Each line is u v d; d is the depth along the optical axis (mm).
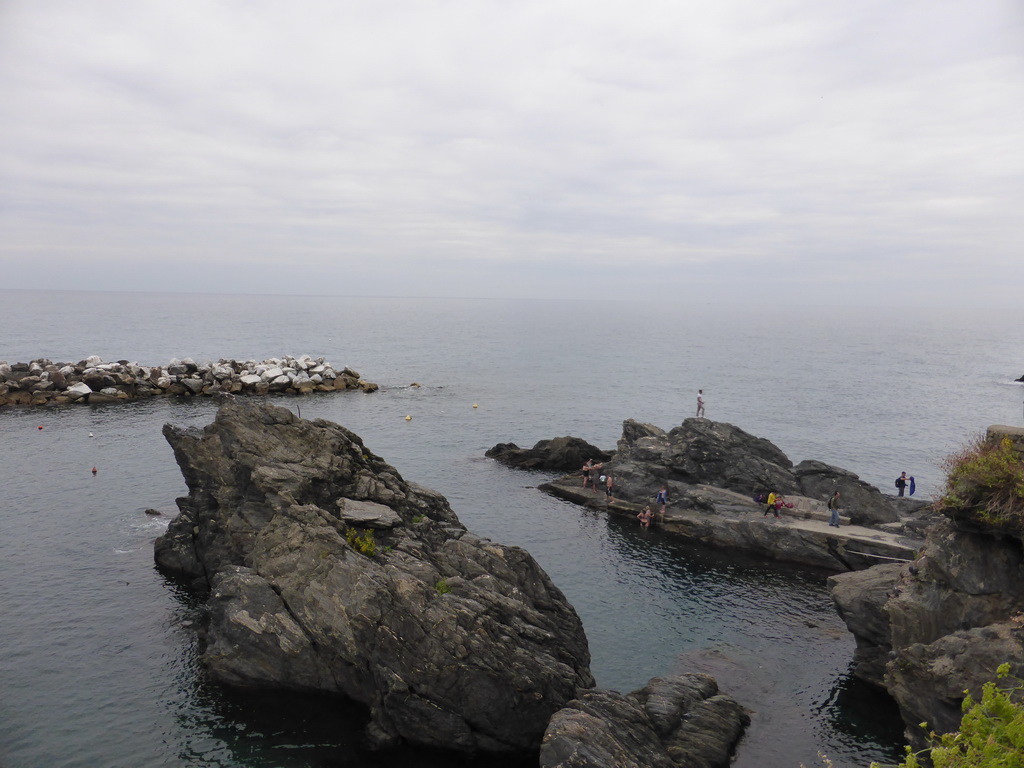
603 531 56531
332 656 31094
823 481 58250
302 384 114812
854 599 35031
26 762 27109
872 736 30578
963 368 199000
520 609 33375
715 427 63375
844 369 190250
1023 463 27234
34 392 96000
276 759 27938
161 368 110375
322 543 33094
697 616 42188
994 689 13000
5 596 40938
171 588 42500
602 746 24562
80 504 57000
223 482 41594
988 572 27953
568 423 103812
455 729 29016
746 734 30328
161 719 30094
